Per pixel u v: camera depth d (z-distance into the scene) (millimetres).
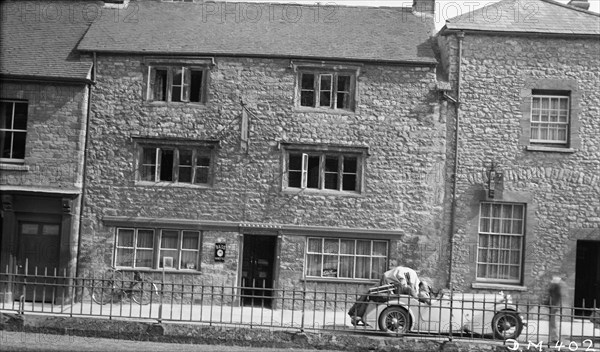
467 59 21141
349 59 20891
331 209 20891
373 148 21000
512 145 20953
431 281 20719
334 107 21188
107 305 19891
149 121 21141
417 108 21016
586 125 20984
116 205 20969
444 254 20797
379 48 21438
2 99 20969
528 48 21094
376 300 16375
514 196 20797
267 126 21062
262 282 21266
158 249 20969
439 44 22281
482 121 21000
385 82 21078
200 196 21016
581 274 21625
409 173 20953
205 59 21094
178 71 21312
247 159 21031
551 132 21172
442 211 20891
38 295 20781
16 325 14516
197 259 21031
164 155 21375
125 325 14391
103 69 21234
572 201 20875
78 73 20844
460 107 21031
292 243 20859
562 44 21094
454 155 20969
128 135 21125
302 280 20750
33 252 20844
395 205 20906
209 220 20938
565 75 21031
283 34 22094
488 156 20938
